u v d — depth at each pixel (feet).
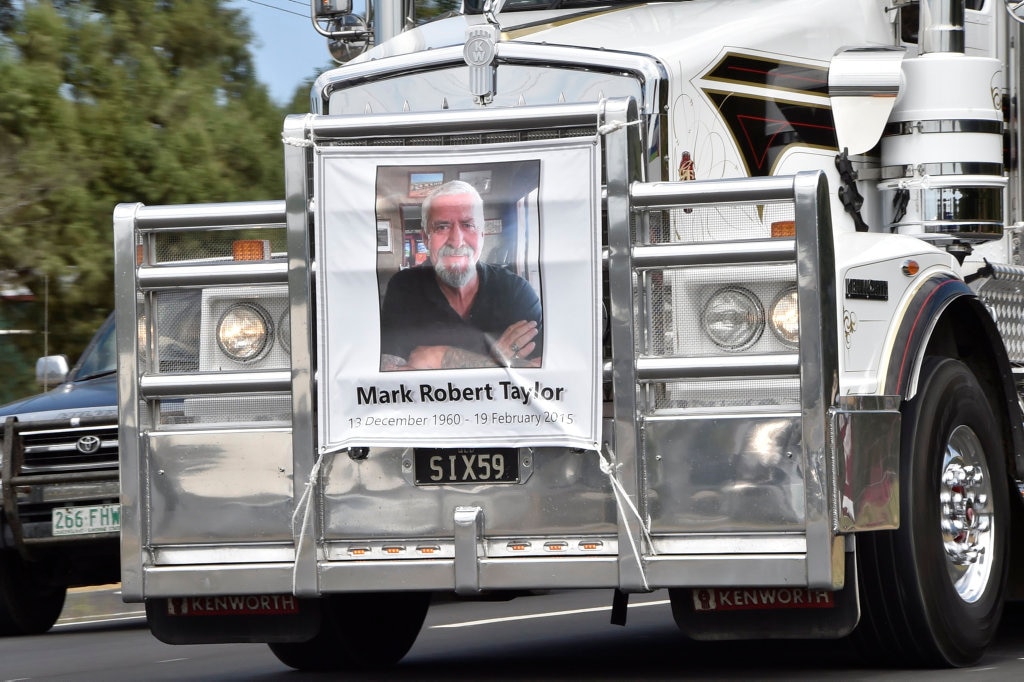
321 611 32.37
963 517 33.65
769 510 28.50
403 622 38.47
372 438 29.86
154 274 31.07
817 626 29.53
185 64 116.37
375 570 29.96
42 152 97.50
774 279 28.99
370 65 33.83
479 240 29.50
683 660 36.52
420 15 44.24
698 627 30.04
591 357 29.07
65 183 98.78
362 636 37.06
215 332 31.24
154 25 113.50
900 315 31.83
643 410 29.17
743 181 28.89
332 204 30.09
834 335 28.68
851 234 33.53
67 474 50.57
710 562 28.68
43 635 52.31
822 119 35.29
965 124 36.24
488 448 29.58
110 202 102.78
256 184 112.06
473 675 35.14
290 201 30.42
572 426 29.09
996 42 39.42
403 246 29.81
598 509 29.17
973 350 35.37
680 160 32.27
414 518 29.89
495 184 29.53
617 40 33.88
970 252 36.81
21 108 99.25
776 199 28.71
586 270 29.12
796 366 28.50
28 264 96.94
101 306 103.14
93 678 38.42
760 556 28.53
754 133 34.01
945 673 32.37
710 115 33.24
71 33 106.73
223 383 30.68
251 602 32.04
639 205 29.19
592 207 29.14
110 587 68.74
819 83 35.32
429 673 36.04
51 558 51.88
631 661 36.78
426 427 29.68
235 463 30.63
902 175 36.50
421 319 29.71
